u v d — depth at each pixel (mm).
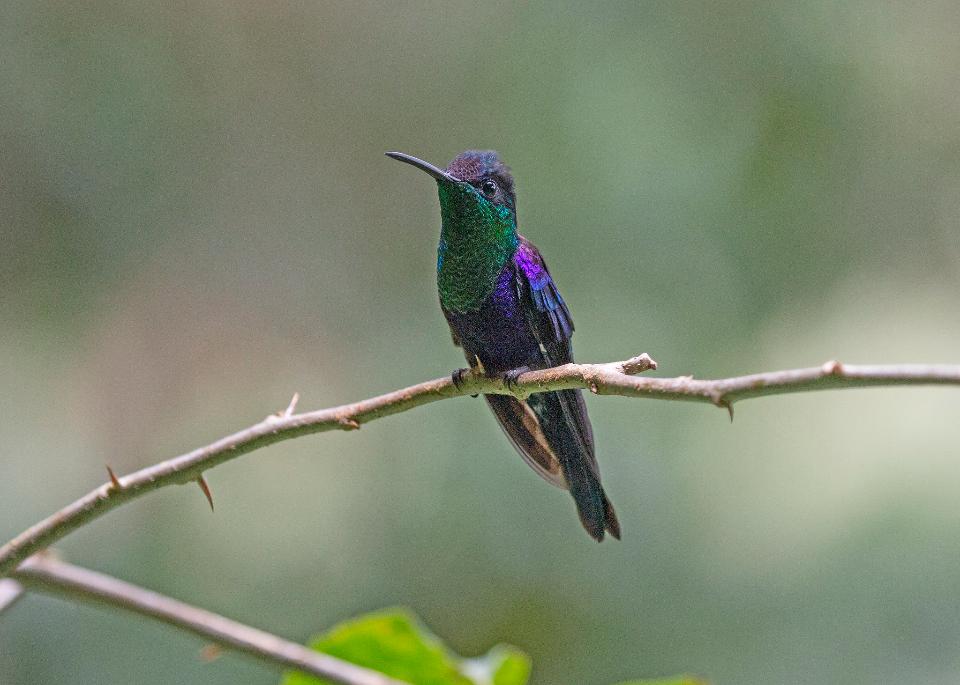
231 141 15031
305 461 11742
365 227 15062
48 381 13195
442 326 14211
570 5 13594
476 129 14086
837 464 10359
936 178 13047
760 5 13180
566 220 12711
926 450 10094
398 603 11172
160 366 13820
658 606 10672
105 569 11305
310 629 11047
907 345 11680
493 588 11180
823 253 12773
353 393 13922
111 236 14148
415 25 14938
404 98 14969
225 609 11086
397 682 5535
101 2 14500
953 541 9695
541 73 13523
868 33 13234
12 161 13820
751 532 10461
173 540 11383
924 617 9594
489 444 11695
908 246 12922
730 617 10328
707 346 12188
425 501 11516
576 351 12062
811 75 13094
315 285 14750
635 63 13086
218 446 5227
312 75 15281
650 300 12336
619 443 11328
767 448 10789
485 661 6168
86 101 14273
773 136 12969
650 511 10984
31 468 12430
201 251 14594
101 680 10609
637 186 12672
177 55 14844
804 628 9961
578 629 10914
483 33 14258
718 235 12617
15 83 13922
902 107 13180
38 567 5695
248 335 14312
